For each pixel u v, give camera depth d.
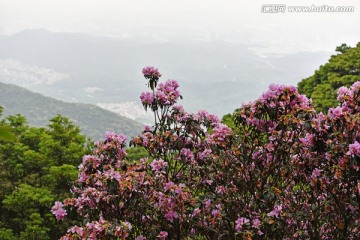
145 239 5.00
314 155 4.87
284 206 5.27
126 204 5.10
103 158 5.62
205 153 5.94
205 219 5.10
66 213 5.15
